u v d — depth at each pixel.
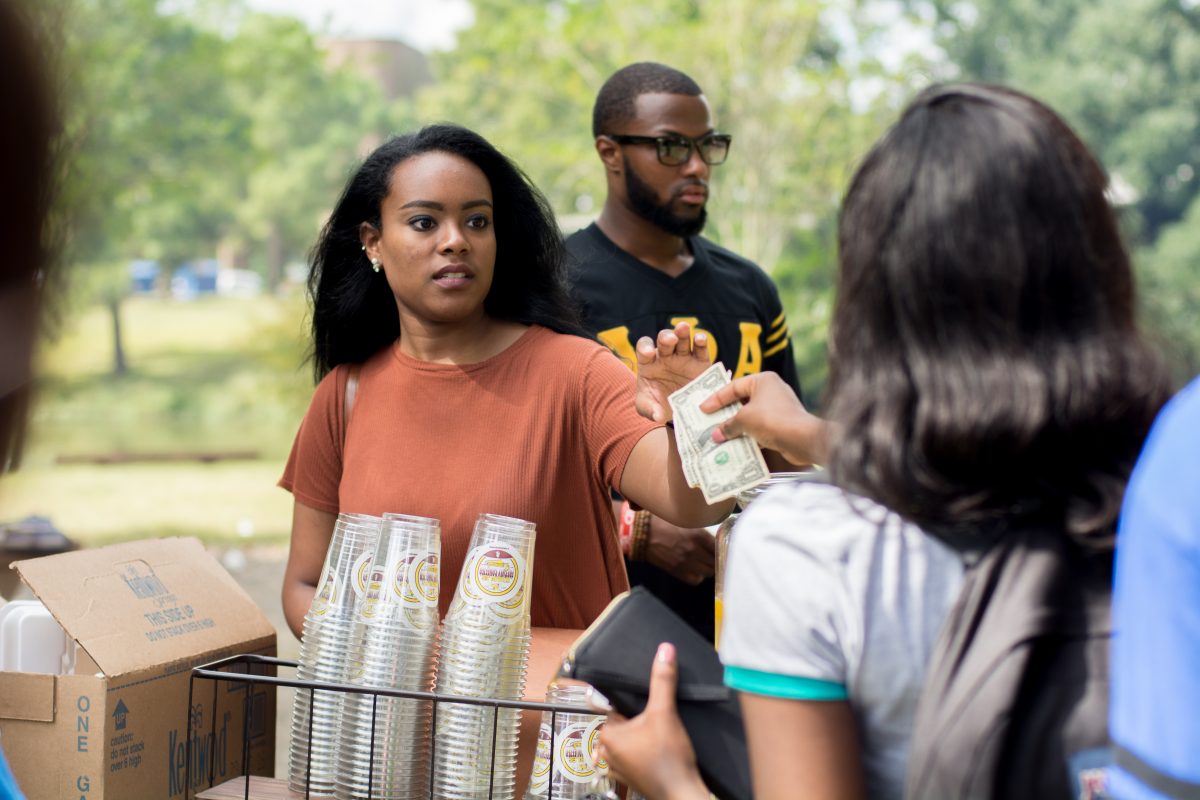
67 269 1.12
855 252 1.67
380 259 3.11
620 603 1.93
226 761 2.76
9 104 1.01
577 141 29.39
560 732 2.40
